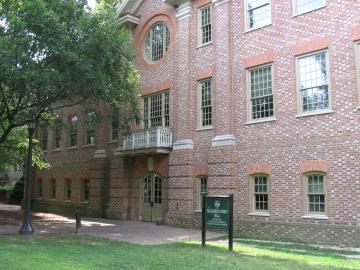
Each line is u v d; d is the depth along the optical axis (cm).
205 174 1952
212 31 2020
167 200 2134
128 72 1947
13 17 1484
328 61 1569
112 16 1855
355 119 1471
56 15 1570
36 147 2820
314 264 1007
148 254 1107
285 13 1725
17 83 1526
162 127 2116
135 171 2366
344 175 1479
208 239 1597
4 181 5144
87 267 888
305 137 1605
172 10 2261
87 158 2877
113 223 2173
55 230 1797
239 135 1831
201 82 2053
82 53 1664
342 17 1543
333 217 1493
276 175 1678
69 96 1770
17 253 1065
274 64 1738
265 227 1686
